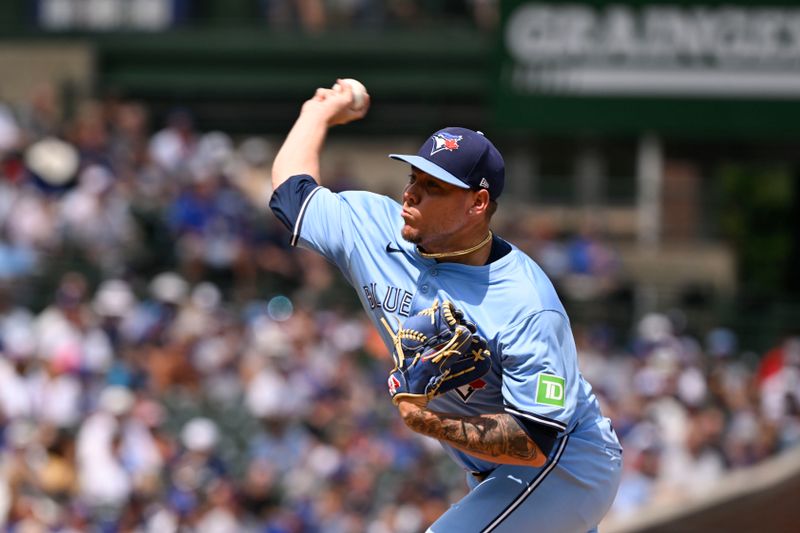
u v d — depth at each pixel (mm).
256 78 64750
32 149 49625
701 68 59031
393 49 64312
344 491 39656
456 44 64000
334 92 14531
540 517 13133
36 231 47281
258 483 38656
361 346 47562
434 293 12562
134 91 64750
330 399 43469
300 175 13781
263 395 41969
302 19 66312
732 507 22219
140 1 66625
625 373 48219
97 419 36188
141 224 50000
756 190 76500
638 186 63969
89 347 40938
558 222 62781
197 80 64750
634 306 54906
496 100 60125
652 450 39844
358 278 13172
